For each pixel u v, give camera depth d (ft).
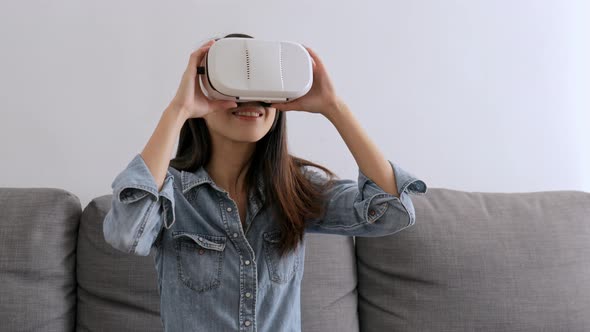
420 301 4.14
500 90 5.35
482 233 4.26
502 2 5.37
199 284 2.88
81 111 4.62
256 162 3.15
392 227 3.02
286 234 3.01
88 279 3.95
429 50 5.22
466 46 5.29
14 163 4.52
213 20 4.83
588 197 4.62
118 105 4.68
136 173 2.54
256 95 2.59
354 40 5.08
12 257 3.76
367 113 5.09
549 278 4.20
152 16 4.74
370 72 5.10
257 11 4.91
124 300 3.89
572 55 5.51
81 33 4.63
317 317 4.05
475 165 5.30
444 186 5.23
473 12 5.31
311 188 3.23
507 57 5.37
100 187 4.65
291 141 4.92
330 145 4.98
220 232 2.98
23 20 4.54
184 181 3.05
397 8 5.16
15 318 3.69
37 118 4.55
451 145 5.24
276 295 2.98
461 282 4.13
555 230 4.34
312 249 4.18
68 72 4.60
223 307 2.88
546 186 5.44
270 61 2.59
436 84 5.23
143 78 4.72
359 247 4.43
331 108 2.93
